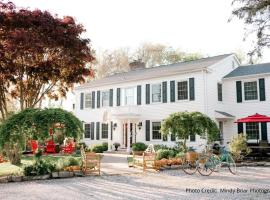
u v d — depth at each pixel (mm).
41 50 14508
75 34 15930
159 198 8594
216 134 17969
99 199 8461
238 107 24984
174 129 17516
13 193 9305
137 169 15680
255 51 17641
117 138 29688
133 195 9023
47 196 8844
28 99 16969
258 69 25359
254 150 20922
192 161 14938
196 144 23891
